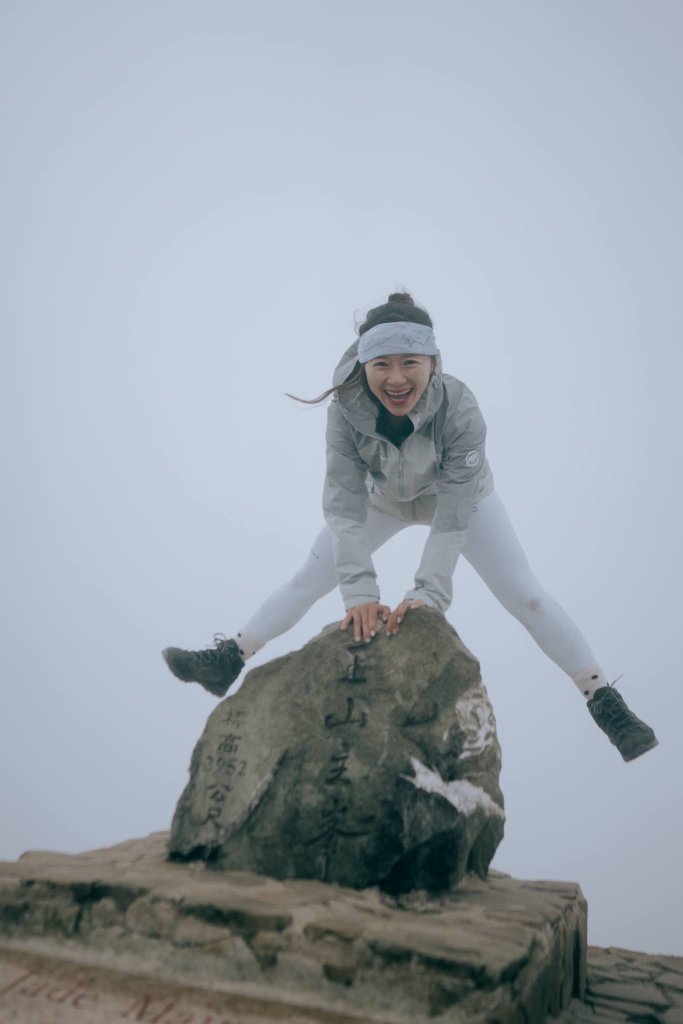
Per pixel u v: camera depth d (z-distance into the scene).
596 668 3.88
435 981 2.27
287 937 2.42
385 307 3.36
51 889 2.70
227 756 3.18
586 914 3.33
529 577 3.87
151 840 3.50
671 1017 3.09
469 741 3.11
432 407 3.36
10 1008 2.32
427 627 3.24
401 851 2.80
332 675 3.19
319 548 3.93
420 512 3.80
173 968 2.49
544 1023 2.68
